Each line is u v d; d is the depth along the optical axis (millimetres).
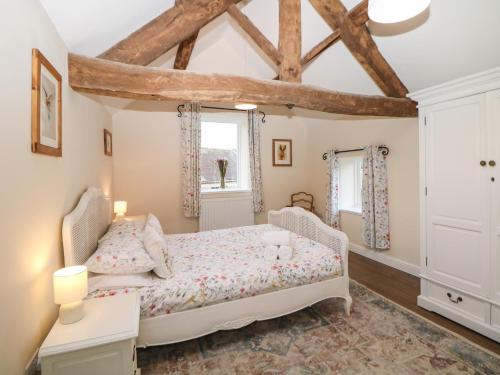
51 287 1578
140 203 4035
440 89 2336
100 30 1931
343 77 3461
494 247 2066
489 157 2078
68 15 1627
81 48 1999
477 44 2199
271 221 3752
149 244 1998
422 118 2553
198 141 4176
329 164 4480
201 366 1839
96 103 2814
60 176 1750
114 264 1817
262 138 4805
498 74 1962
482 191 2127
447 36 2293
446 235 2385
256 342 2080
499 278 2041
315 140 5000
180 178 4223
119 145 3912
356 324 2307
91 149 2602
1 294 1075
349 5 2617
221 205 4395
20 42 1231
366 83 3340
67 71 1855
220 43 3656
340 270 2385
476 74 2051
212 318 1918
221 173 4598
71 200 1979
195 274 2037
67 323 1385
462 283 2270
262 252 2545
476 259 2176
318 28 2953
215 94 2119
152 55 2168
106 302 1610
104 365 1309
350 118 4223
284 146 4973
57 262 1676
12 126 1159
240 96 2201
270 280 2096
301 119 5055
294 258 2365
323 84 3736
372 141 3867
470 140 2188
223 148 4715
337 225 4449
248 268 2164
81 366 1272
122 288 1804
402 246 3518
